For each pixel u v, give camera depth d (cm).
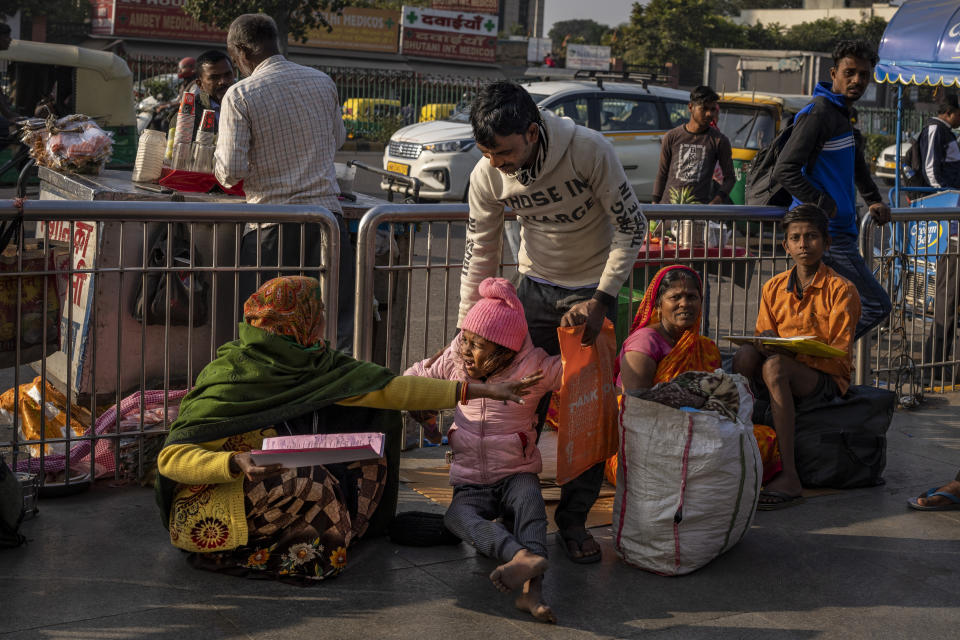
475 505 349
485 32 4066
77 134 512
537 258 396
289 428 345
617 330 521
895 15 797
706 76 2514
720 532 352
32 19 3472
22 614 305
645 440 351
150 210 400
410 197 572
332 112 480
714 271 532
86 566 342
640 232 363
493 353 350
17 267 390
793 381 435
